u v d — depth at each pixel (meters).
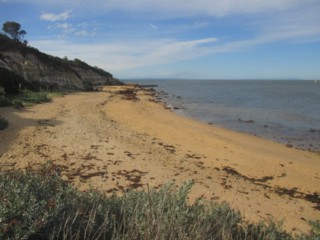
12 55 40.03
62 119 17.53
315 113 31.91
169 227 3.32
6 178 3.87
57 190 3.95
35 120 16.31
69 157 10.41
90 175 8.80
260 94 63.97
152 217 3.46
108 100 35.06
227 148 14.78
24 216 2.91
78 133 14.12
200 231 3.37
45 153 10.62
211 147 14.73
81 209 3.46
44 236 3.03
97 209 3.70
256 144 16.72
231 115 29.33
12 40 43.88
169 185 4.73
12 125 14.43
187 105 37.91
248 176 10.94
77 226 3.29
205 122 24.28
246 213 7.38
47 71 44.78
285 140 18.91
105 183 8.30
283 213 7.75
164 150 13.01
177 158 11.92
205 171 10.64
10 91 26.34
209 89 87.44
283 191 9.66
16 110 19.12
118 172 9.30
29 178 4.03
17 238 2.70
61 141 12.41
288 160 13.57
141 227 3.32
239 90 82.38
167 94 58.47
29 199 3.24
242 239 4.02
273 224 4.71
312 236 4.74
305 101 46.72
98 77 84.31
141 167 10.01
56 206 3.21
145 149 12.62
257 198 8.57
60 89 43.62
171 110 31.02
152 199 4.04
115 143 12.88
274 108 36.16
